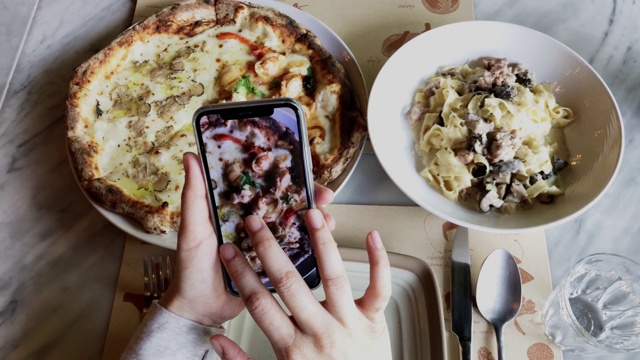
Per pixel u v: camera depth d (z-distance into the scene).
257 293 0.45
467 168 0.65
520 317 0.61
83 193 0.69
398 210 0.67
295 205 0.49
